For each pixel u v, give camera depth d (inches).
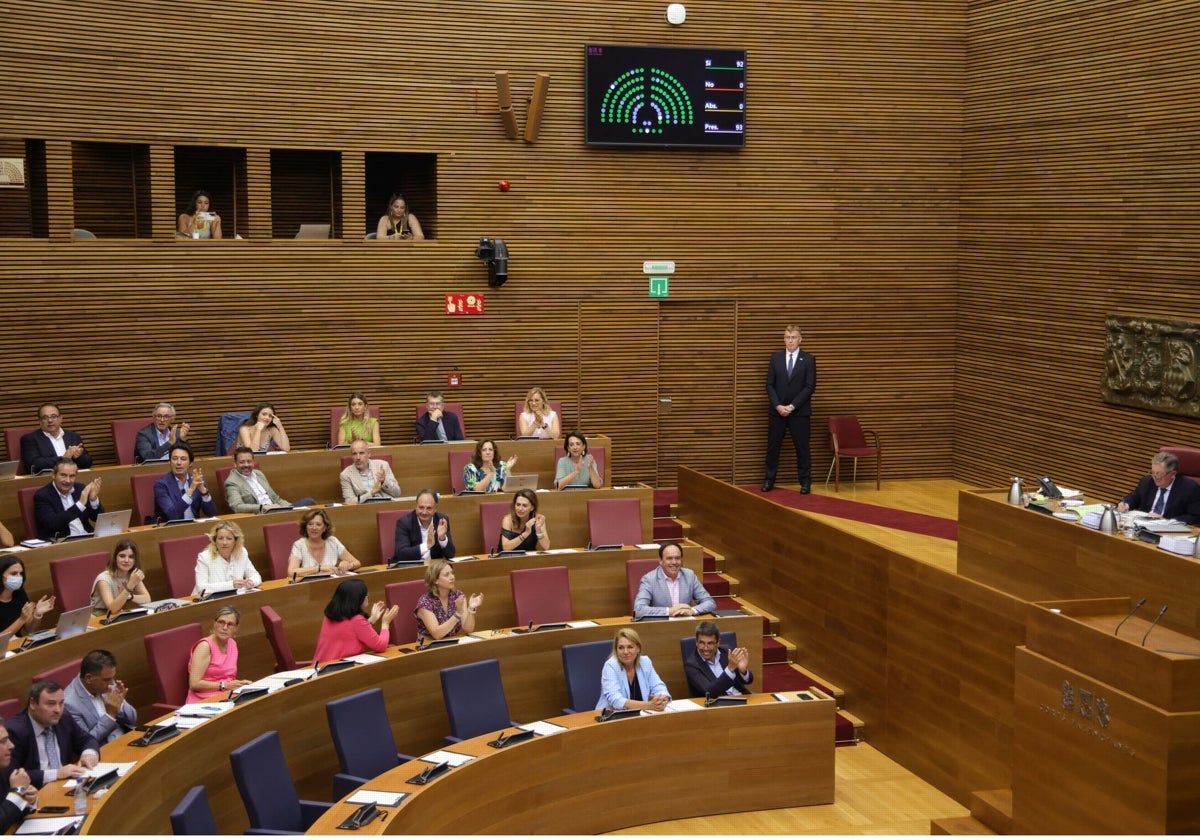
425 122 510.0
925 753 364.5
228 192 511.5
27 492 383.2
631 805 315.9
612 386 547.5
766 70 545.3
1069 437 501.7
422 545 383.2
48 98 454.0
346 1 493.7
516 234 527.8
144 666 320.8
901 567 374.6
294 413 505.7
